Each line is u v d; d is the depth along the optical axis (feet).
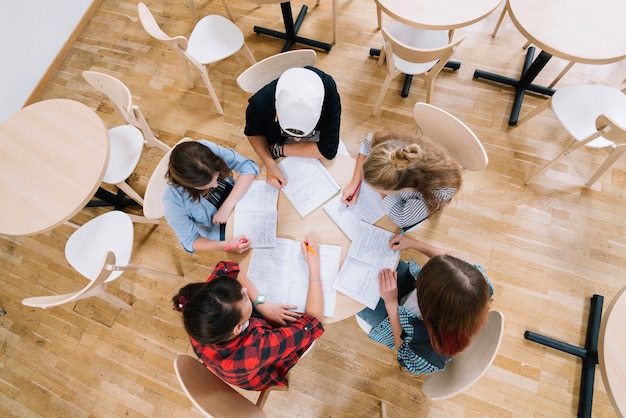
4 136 6.12
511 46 8.65
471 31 8.82
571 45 5.89
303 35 9.25
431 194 4.62
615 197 7.31
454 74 8.55
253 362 4.04
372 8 9.37
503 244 7.14
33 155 5.96
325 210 5.18
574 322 6.61
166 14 9.77
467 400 6.27
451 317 3.69
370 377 6.52
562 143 7.82
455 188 4.77
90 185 5.73
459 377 4.23
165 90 8.98
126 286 7.35
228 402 4.42
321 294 4.66
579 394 6.19
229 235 5.16
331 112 5.42
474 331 3.81
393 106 8.36
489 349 4.02
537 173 7.23
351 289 4.74
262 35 9.41
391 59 6.71
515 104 8.08
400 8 6.33
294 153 5.56
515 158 7.75
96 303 7.26
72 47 9.68
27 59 8.78
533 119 8.05
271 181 5.39
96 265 6.14
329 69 8.84
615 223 7.14
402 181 4.36
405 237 5.06
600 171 6.94
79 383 6.76
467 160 5.71
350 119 8.32
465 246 7.17
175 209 5.19
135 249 7.58
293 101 4.74
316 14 9.43
